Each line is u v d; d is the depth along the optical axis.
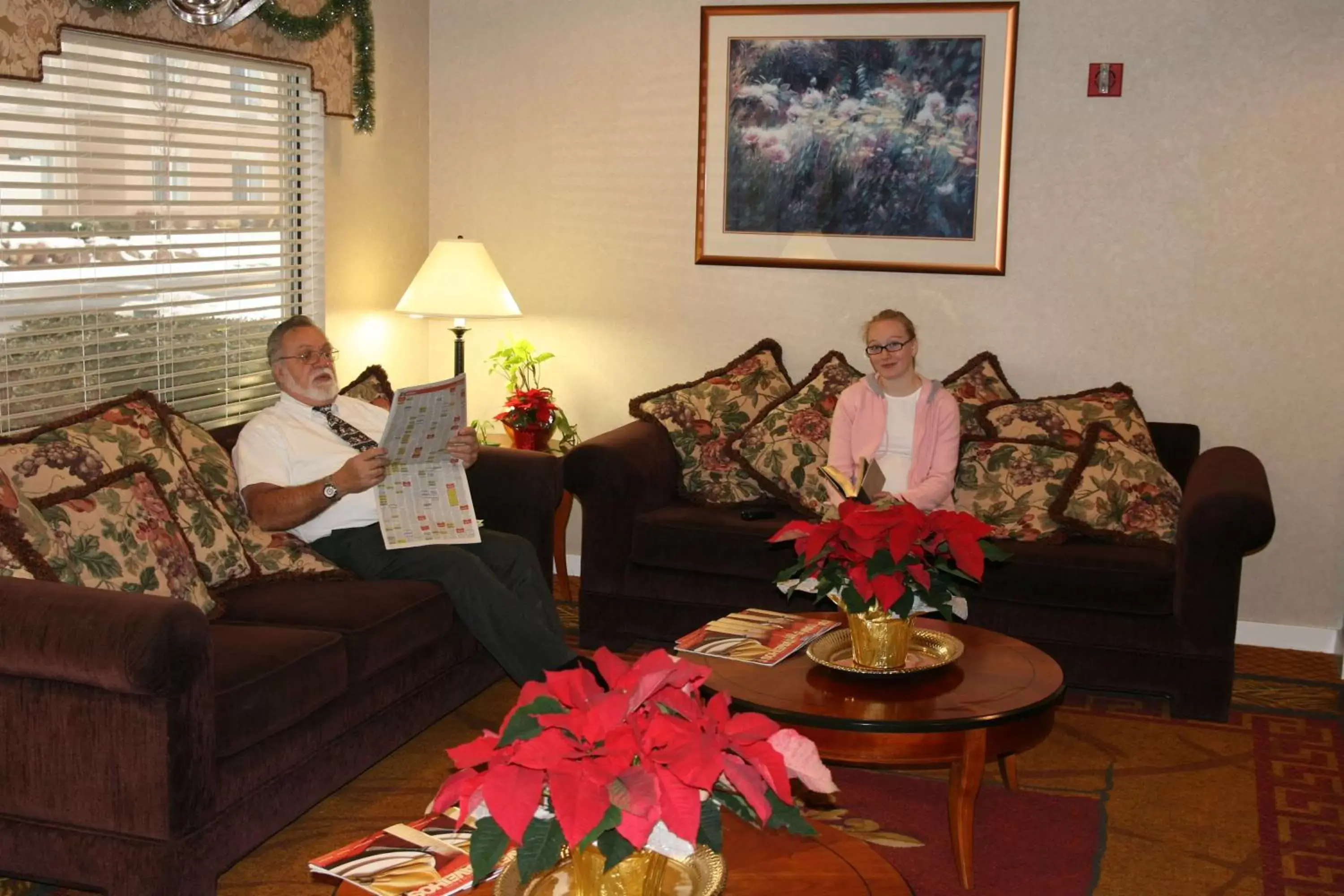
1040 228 4.40
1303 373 4.22
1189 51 4.18
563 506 4.66
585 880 1.56
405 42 4.79
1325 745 3.42
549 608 3.54
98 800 2.35
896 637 2.68
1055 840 2.84
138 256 3.58
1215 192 4.22
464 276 4.51
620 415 4.98
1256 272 4.22
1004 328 4.48
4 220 3.13
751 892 1.75
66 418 3.00
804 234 4.63
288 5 4.00
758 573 3.91
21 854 2.42
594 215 4.88
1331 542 4.27
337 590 3.17
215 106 3.79
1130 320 4.36
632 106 4.77
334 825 2.90
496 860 1.48
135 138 3.52
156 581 2.81
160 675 2.24
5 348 3.15
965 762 2.51
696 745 1.42
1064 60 4.30
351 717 2.89
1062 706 3.74
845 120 4.52
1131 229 4.31
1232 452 4.02
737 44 4.60
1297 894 2.61
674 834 1.44
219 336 3.94
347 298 4.53
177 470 3.10
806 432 4.19
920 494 3.65
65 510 2.72
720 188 4.70
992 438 4.09
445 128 5.00
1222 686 3.55
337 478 3.24
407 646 3.07
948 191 4.46
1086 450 3.92
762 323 4.74
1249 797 3.08
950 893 2.59
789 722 2.48
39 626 2.28
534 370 4.93
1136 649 3.60
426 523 3.42
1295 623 4.34
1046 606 3.66
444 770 3.22
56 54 3.15
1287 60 4.11
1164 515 3.81
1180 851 2.79
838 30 4.48
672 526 3.99
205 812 2.39
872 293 4.59
